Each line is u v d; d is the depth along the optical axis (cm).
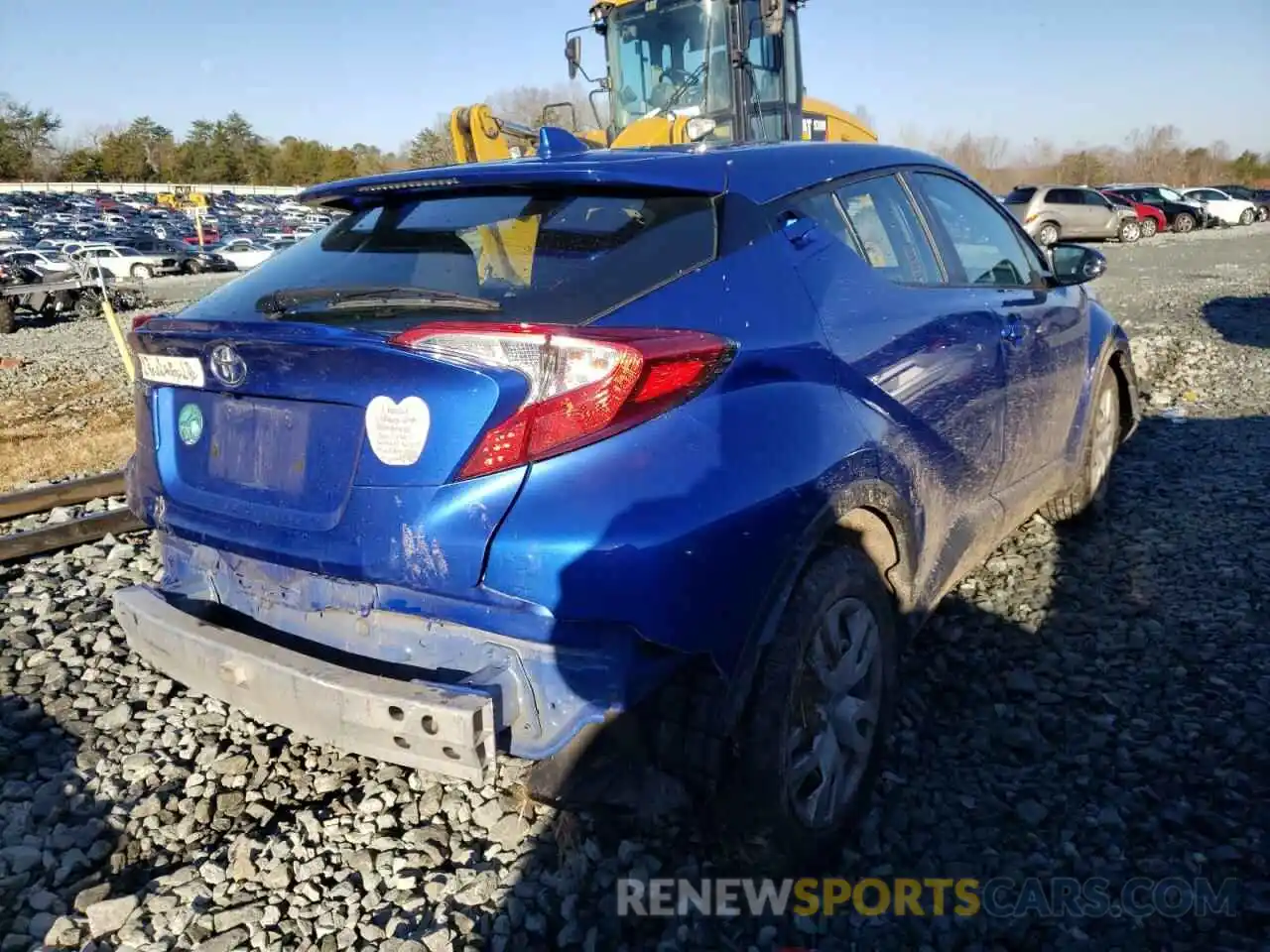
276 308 259
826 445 263
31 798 313
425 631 240
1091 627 411
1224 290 1616
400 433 226
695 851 279
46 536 512
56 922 257
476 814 296
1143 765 318
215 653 255
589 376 217
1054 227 2898
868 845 286
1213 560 473
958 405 339
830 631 268
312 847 288
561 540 217
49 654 400
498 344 218
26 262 3503
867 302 303
